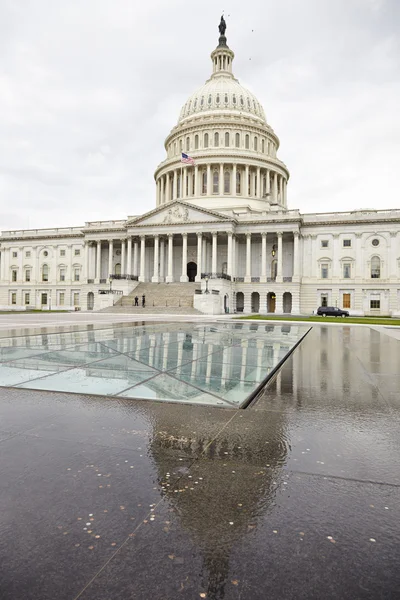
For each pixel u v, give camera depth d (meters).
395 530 3.46
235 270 82.69
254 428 6.02
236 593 2.74
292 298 76.81
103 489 4.10
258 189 95.00
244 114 99.94
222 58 111.38
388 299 75.00
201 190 94.88
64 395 7.74
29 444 5.25
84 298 86.62
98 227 89.25
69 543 3.25
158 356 12.91
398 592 2.75
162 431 5.81
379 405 7.44
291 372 10.84
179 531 3.42
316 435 5.75
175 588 2.79
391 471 4.59
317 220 79.12
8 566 3.00
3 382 8.80
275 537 3.35
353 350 16.17
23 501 3.85
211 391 8.26
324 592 2.75
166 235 82.31
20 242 99.25
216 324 33.56
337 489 4.15
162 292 73.88
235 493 4.05
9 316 46.94
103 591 2.76
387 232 75.81
